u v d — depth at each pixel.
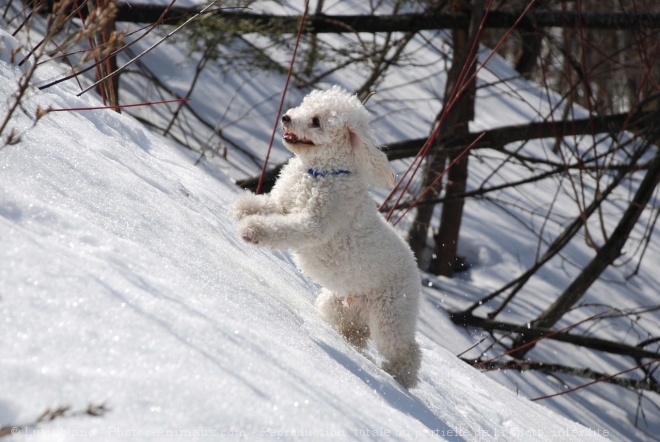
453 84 14.04
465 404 6.39
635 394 12.86
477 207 17.77
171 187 6.11
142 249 3.85
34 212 3.56
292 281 6.50
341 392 3.54
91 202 4.16
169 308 3.22
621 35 21.27
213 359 3.03
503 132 14.04
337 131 5.39
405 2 14.95
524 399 8.62
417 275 5.82
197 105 16.45
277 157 15.69
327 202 5.30
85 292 3.01
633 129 14.28
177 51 17.70
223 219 6.64
